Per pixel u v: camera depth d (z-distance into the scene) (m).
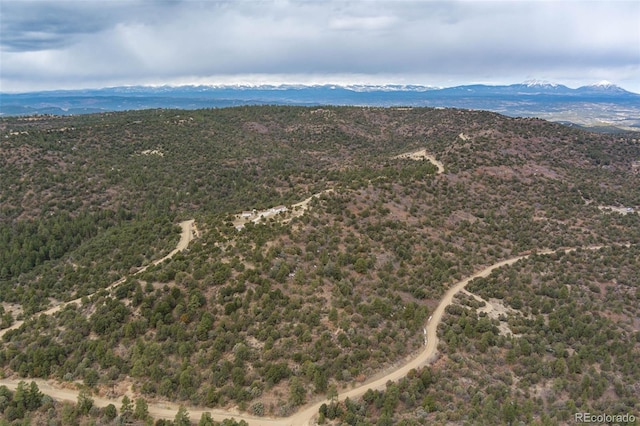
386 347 84.62
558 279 118.38
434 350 87.69
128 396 75.06
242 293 92.19
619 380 82.50
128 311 89.25
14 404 72.94
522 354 88.06
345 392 75.56
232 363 78.31
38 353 81.62
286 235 112.88
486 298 109.38
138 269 111.50
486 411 69.62
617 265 125.44
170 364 79.38
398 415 70.12
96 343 83.19
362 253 111.69
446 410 71.25
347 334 85.25
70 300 106.06
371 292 100.19
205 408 72.69
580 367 84.69
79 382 78.38
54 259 135.62
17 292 114.38
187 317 86.25
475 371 82.56
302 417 71.06
